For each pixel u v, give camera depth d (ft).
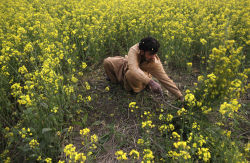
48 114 7.41
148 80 7.41
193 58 13.14
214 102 6.93
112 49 13.84
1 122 7.84
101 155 6.96
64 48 11.81
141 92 9.96
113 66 9.78
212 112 7.77
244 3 18.39
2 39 11.98
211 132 6.82
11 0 21.85
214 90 6.71
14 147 7.07
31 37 13.44
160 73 8.16
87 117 8.57
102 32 13.79
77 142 7.38
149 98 9.59
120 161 6.64
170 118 6.93
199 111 7.40
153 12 16.87
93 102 9.45
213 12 18.35
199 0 20.43
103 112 8.83
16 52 9.42
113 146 7.28
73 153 5.15
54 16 16.99
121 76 9.64
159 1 20.99
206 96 7.02
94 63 12.70
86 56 12.53
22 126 7.52
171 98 9.61
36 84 7.88
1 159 6.40
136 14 16.67
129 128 8.02
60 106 7.84
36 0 20.92
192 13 17.30
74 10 17.16
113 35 14.44
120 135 7.52
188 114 7.32
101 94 10.00
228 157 5.73
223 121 7.85
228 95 6.84
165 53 12.54
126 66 9.22
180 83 10.88
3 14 16.85
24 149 6.09
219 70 6.58
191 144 6.30
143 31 14.61
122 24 14.96
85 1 21.66
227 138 6.46
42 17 15.30
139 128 7.99
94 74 11.77
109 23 15.19
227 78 6.42
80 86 10.67
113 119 8.51
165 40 12.92
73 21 14.87
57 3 21.22
